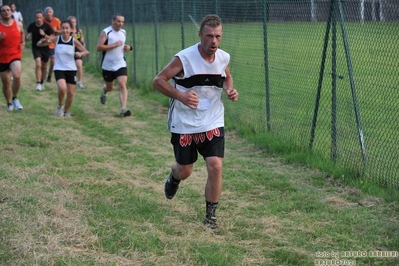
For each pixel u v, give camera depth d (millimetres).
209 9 12031
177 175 6184
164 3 14383
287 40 9586
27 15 29812
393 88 7340
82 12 21703
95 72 19453
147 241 5457
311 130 8617
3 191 6656
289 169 8172
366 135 7777
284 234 5824
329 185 7406
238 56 11219
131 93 15156
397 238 5633
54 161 8461
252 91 10930
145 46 15602
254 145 9508
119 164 8508
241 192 7203
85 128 11039
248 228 5984
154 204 6660
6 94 12492
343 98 8047
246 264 5129
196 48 5723
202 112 5859
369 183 7211
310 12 8836
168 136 10383
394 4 7074
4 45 12055
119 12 17672
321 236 5762
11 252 5102
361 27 7672
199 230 5914
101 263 5016
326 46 8109
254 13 10492
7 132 10227
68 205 6406
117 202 6738
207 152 5930
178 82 5824
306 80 9094
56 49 11938
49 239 5352
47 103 13789
